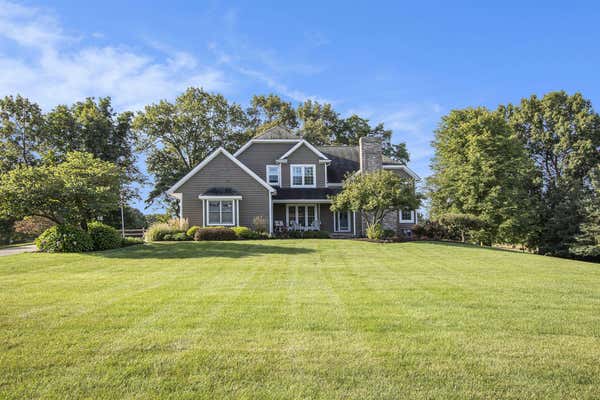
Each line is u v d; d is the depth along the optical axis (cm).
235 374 373
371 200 1961
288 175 2712
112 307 625
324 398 330
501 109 3738
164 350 432
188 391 342
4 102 3244
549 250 2925
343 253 1514
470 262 1312
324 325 523
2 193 1523
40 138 3356
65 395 335
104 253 1498
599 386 352
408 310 606
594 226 2595
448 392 340
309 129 4209
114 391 341
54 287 820
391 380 362
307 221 2700
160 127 3597
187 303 653
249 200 2355
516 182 2708
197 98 3738
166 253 1488
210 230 2062
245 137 3972
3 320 547
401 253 1543
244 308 616
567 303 664
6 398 329
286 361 403
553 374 375
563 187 3022
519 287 823
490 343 456
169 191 2300
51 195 1574
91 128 3478
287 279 917
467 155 2827
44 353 423
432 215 3266
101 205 1641
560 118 3316
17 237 3941
